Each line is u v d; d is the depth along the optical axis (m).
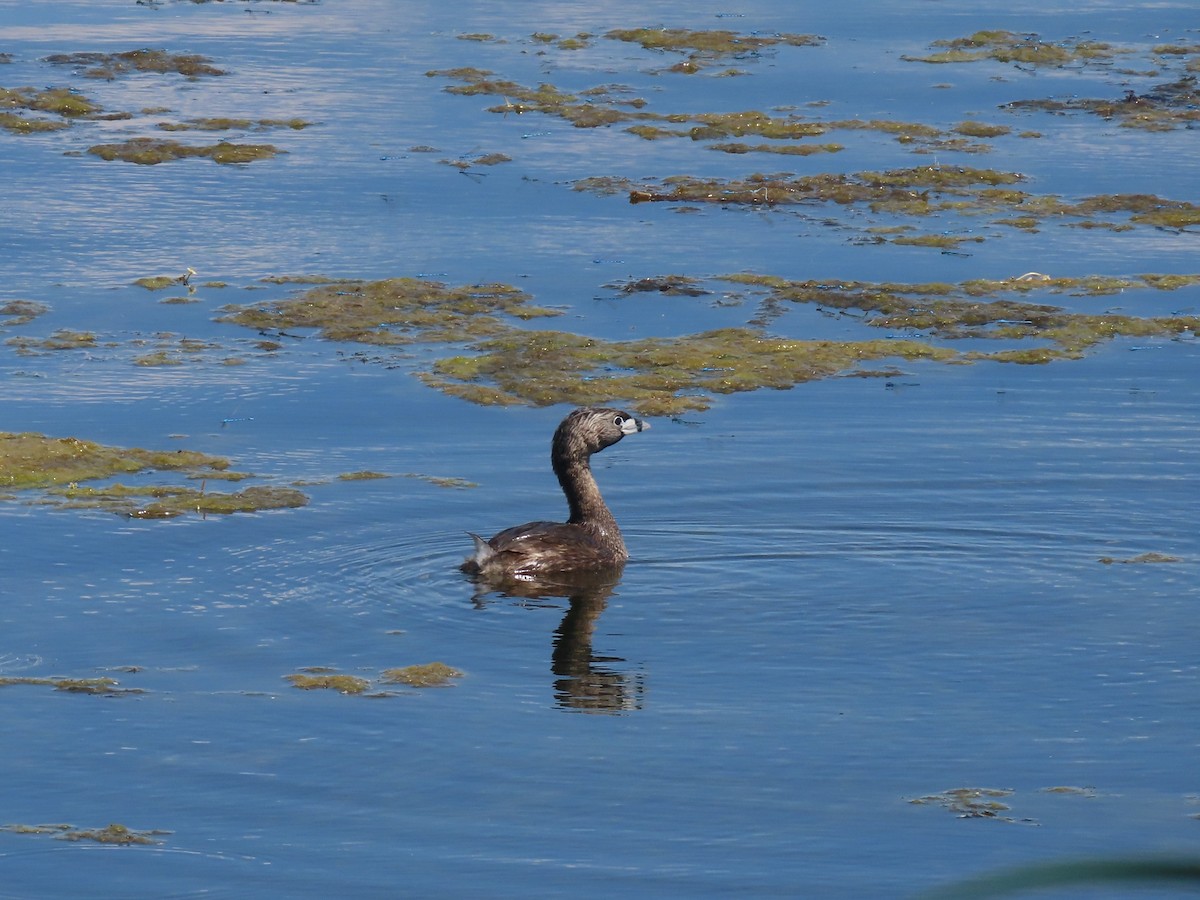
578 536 15.56
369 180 30.84
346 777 11.29
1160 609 14.42
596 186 30.64
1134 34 44.69
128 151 32.59
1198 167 32.22
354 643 13.70
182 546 15.80
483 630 14.04
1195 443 18.78
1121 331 23.30
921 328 23.47
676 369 21.72
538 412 20.19
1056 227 28.50
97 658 13.28
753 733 12.04
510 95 37.69
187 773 11.33
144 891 9.82
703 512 16.91
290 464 18.22
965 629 14.05
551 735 11.98
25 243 26.77
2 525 16.28
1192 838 10.41
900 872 9.99
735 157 32.88
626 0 49.34
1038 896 9.64
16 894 9.77
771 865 10.09
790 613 14.42
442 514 16.80
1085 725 12.20
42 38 42.69
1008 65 41.16
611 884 9.84
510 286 25.06
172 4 48.16
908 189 30.55
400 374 21.42
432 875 9.98
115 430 19.22
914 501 17.06
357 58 41.38
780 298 24.70
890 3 48.62
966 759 11.62
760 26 45.44
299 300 24.25
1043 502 16.98
